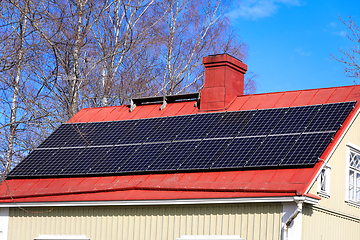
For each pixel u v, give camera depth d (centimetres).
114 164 1872
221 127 1905
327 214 1694
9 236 1923
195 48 3778
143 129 2048
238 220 1576
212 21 3841
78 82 3055
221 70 2086
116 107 2306
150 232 1702
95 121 2234
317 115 1791
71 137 2150
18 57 2422
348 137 1833
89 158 1961
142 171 1783
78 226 1820
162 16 3634
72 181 1884
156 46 3688
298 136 1702
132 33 3603
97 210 1805
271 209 1532
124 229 1744
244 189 1558
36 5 2558
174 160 1786
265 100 2019
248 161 1656
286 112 1873
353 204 1845
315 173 1530
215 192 1612
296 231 1485
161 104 2223
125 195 1728
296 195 1465
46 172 1952
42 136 2977
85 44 3111
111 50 3459
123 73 3644
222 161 1700
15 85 2384
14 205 1898
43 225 1881
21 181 1981
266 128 1811
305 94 1978
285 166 1588
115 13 3609
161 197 1661
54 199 1830
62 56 2947
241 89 2148
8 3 2416
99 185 1808
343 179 1788
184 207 1666
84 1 3017
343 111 1766
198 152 1791
